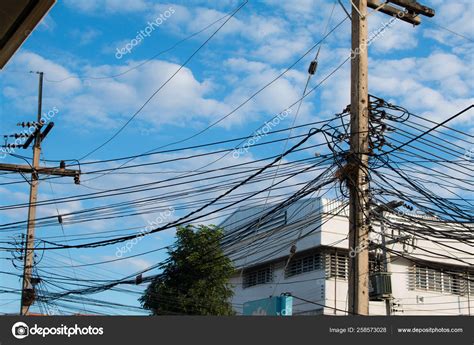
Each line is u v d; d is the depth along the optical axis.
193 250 21.95
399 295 26.83
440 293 27.56
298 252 27.08
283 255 27.78
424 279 27.52
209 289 21.97
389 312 20.61
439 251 27.72
